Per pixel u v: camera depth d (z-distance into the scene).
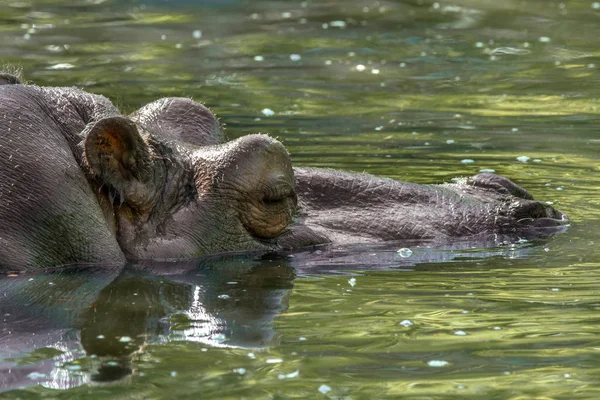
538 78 30.19
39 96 13.34
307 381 9.42
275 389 9.23
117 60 31.48
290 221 14.27
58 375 9.53
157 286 12.41
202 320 11.20
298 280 12.86
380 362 9.93
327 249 14.31
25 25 36.72
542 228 15.47
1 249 12.27
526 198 15.89
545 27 37.34
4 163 12.47
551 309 11.60
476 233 15.05
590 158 21.02
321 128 23.86
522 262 13.70
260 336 10.66
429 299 12.03
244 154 13.84
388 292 12.33
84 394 9.09
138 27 36.84
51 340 10.48
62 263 12.69
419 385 9.35
